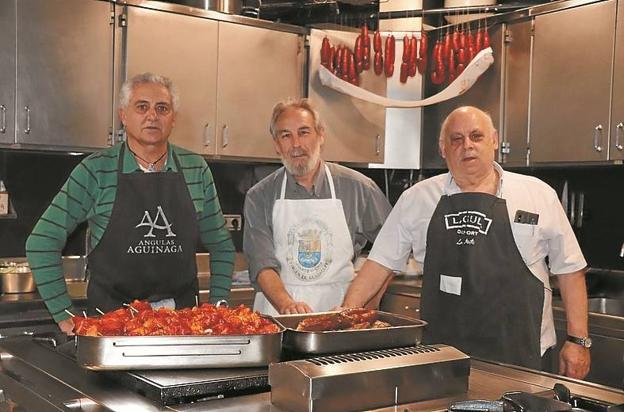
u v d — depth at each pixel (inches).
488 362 75.1
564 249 96.2
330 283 114.1
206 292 146.9
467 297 94.7
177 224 105.3
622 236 145.9
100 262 103.7
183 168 106.5
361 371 58.6
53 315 101.9
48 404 62.9
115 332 65.8
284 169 115.6
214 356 64.0
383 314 78.2
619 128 129.0
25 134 130.0
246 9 156.7
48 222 100.0
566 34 137.3
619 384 120.9
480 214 94.4
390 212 111.8
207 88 147.9
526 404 56.0
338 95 162.7
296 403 57.2
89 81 135.7
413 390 61.4
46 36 131.3
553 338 98.0
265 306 115.0
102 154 102.9
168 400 58.6
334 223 113.7
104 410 58.2
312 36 159.8
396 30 168.4
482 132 95.0
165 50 142.7
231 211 168.7
